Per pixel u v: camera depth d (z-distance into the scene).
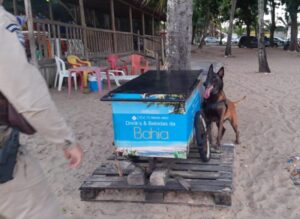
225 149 4.89
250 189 4.20
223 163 4.39
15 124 1.82
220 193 3.72
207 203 3.85
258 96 9.55
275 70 16.58
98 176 4.18
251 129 6.48
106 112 7.85
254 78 13.46
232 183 3.99
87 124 6.95
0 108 1.78
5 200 1.88
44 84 1.75
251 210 3.76
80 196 4.02
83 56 12.63
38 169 2.00
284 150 5.42
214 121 4.95
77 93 9.98
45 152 5.41
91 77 10.34
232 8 27.59
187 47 6.31
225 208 3.78
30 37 9.35
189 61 6.39
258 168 4.77
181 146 3.69
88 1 16.75
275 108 8.08
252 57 26.72
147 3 16.34
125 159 4.29
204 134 4.36
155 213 3.73
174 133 3.67
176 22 6.20
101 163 4.99
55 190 4.25
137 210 3.79
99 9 20.56
